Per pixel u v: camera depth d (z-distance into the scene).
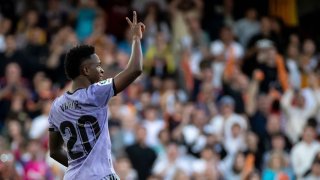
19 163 28.84
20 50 35.53
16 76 33.41
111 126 31.41
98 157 15.62
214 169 30.33
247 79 36.81
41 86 32.88
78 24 38.56
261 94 35.62
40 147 29.36
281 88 36.69
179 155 31.05
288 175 30.69
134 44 15.56
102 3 39.50
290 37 40.03
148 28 38.47
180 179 29.77
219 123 32.88
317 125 34.34
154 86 34.84
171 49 38.19
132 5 41.09
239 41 40.28
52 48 35.59
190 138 32.03
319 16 44.25
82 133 15.67
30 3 38.47
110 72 33.47
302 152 31.73
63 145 16.39
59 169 28.62
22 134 30.59
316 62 39.50
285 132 34.59
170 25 39.03
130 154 30.91
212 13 40.66
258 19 42.31
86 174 15.56
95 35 36.53
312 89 35.91
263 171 31.22
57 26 37.53
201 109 33.34
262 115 34.19
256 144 32.12
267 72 36.72
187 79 36.06
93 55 15.92
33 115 32.12
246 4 42.84
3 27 36.72
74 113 15.70
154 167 30.92
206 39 39.72
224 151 31.53
